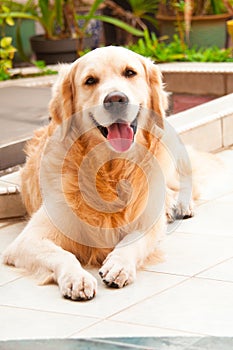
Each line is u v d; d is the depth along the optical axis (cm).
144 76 424
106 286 393
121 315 358
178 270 410
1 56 863
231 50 892
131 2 1061
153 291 384
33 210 478
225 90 805
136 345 325
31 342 333
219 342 325
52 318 358
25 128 618
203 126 628
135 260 405
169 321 349
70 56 979
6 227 497
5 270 421
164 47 952
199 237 457
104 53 411
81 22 1119
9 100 721
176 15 952
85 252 431
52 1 1088
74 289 376
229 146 659
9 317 362
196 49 960
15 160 584
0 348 328
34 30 1095
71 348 325
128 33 1137
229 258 423
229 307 362
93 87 409
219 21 948
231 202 519
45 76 857
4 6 977
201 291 381
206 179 552
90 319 355
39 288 395
